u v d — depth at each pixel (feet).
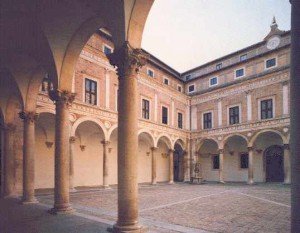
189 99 118.32
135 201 23.98
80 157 83.76
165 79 112.78
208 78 115.44
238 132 98.48
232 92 102.73
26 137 45.42
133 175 24.11
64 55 35.86
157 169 114.11
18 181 56.65
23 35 36.32
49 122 72.59
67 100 36.06
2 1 30.40
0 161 57.57
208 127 110.73
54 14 32.04
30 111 46.01
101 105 76.79
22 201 44.11
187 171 112.57
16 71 44.50
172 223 29.78
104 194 61.11
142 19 25.79
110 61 26.02
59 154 34.88
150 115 95.61
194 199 51.60
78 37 35.22
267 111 91.71
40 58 38.34
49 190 67.62
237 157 108.88
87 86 73.77
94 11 28.22
